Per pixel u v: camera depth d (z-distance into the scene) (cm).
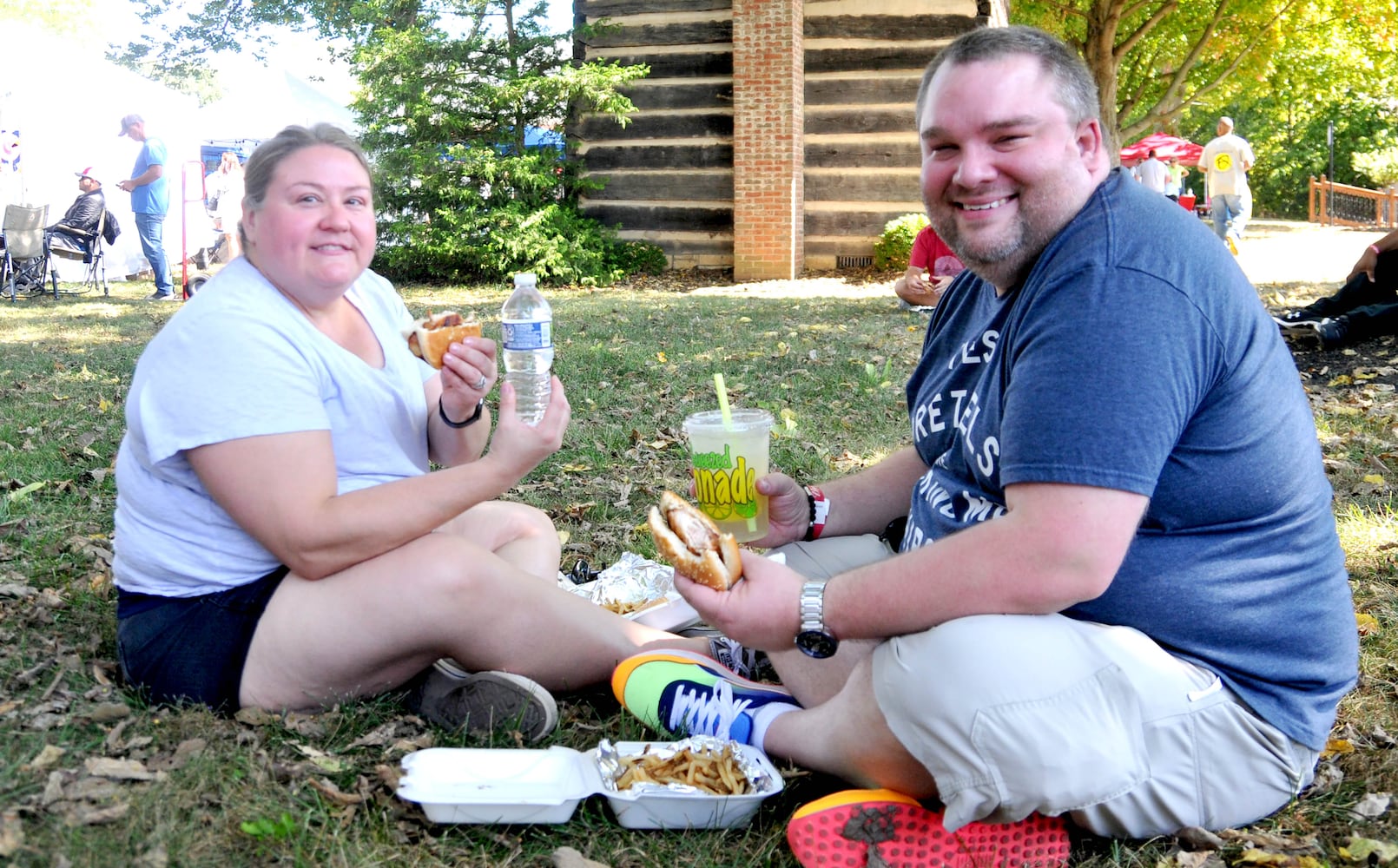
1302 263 1348
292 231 207
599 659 226
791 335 771
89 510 364
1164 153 2222
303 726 210
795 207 1314
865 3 1311
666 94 1376
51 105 1323
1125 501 165
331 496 204
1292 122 3438
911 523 222
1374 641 264
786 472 427
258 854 171
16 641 250
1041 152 182
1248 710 181
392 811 188
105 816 175
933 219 198
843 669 211
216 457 200
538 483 407
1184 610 178
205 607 214
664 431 492
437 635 213
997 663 167
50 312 1002
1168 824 183
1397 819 192
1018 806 169
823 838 173
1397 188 2553
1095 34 1836
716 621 191
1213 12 2103
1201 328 169
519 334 221
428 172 1318
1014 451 171
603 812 196
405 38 1319
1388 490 384
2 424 490
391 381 233
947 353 228
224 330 203
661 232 1416
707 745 202
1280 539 181
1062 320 171
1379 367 593
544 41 1369
